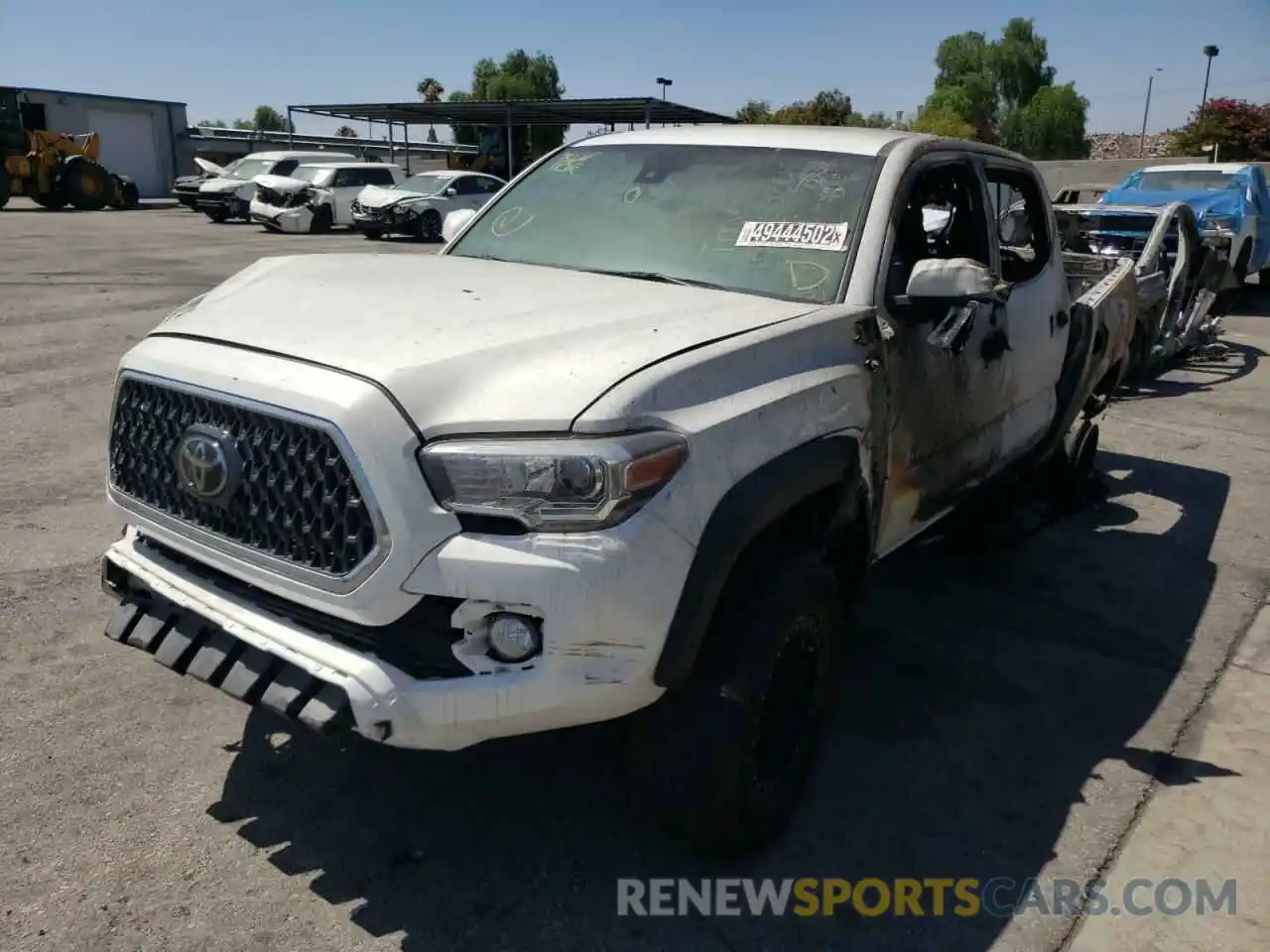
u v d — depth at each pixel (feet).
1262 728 12.78
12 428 22.49
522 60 216.33
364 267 11.29
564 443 7.63
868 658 14.11
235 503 8.38
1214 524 20.17
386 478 7.59
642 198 12.77
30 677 12.35
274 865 9.46
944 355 12.10
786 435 9.00
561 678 7.72
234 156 163.53
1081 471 19.94
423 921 8.89
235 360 8.46
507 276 11.12
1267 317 46.44
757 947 8.88
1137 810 11.03
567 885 9.43
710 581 8.18
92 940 8.41
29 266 52.37
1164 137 203.51
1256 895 9.80
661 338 8.86
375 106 113.60
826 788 11.12
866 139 12.59
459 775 10.89
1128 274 20.36
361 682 7.68
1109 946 9.13
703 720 8.76
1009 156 15.11
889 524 11.70
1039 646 14.73
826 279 11.02
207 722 11.65
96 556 15.90
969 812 10.85
